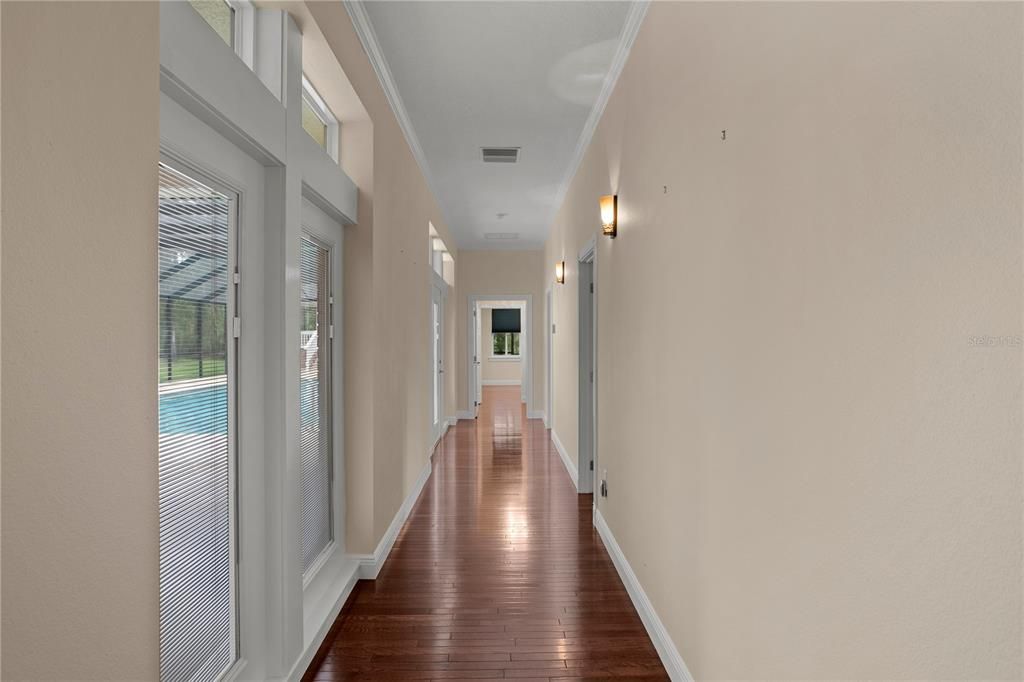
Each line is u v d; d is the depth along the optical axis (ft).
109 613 3.40
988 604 2.65
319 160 8.23
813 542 4.10
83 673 3.18
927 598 3.01
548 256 27.89
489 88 12.25
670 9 7.57
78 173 3.12
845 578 3.72
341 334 10.46
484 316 56.24
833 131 3.82
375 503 10.85
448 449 23.52
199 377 5.54
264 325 6.77
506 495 16.51
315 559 9.31
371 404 10.59
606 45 10.45
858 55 3.54
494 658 8.00
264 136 6.20
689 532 6.83
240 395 6.24
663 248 7.93
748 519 5.19
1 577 2.67
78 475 3.13
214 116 5.22
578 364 16.62
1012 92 2.48
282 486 6.79
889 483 3.30
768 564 4.80
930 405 2.97
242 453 6.26
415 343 15.96
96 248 3.27
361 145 10.47
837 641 3.82
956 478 2.82
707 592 6.24
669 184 7.62
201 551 5.59
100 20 3.29
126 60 3.53
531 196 21.09
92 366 3.24
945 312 2.87
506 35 10.14
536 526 13.75
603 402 12.73
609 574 10.91
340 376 10.41
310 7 7.10
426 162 17.16
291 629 7.02
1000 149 2.54
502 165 17.49
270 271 6.79
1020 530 2.48
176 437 5.16
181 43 4.51
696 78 6.53
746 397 5.22
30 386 2.81
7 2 2.66
